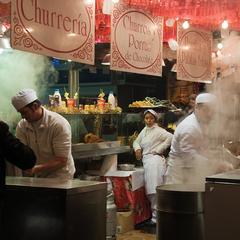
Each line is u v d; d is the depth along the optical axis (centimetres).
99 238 281
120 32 338
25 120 370
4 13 348
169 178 456
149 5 356
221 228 246
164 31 448
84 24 298
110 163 597
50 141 359
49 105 546
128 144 672
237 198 241
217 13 390
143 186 620
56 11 277
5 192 262
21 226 263
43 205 257
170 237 282
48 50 272
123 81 853
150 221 621
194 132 425
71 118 571
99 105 604
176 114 701
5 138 252
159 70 381
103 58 528
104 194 285
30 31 260
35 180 291
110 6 329
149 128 632
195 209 277
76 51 293
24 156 256
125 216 570
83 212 265
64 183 276
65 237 251
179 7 372
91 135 581
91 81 896
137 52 355
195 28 443
